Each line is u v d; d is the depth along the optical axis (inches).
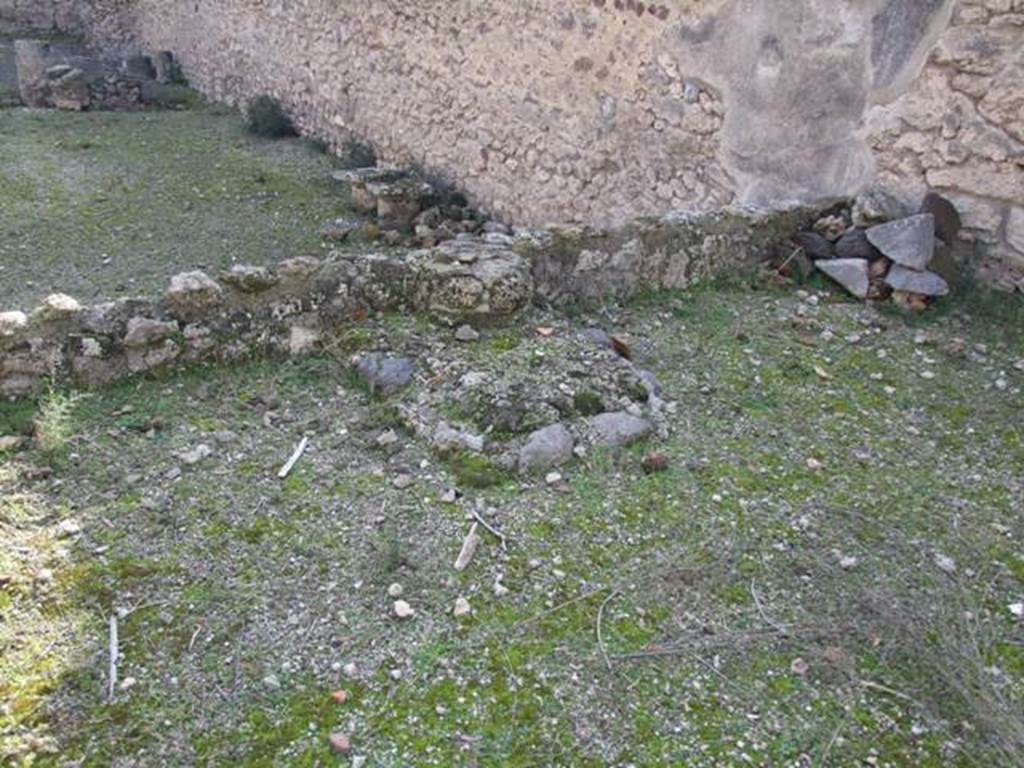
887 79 173.9
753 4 193.2
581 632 92.4
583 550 104.0
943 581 101.1
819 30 182.5
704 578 100.0
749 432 129.3
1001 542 108.2
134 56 534.9
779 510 112.2
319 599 96.1
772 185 198.7
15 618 92.1
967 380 145.6
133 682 85.4
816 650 90.7
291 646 90.0
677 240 172.9
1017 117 157.8
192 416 129.3
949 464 124.3
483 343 143.6
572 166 252.4
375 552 102.7
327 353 145.0
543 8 249.8
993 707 83.9
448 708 83.4
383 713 82.8
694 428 129.4
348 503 111.4
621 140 234.4
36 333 128.7
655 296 171.0
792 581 100.3
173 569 99.7
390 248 261.0
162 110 465.7
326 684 85.9
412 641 90.8
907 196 175.9
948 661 89.1
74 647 89.1
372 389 135.2
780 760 79.2
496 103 277.1
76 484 113.7
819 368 147.4
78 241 260.8
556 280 162.7
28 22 690.2
